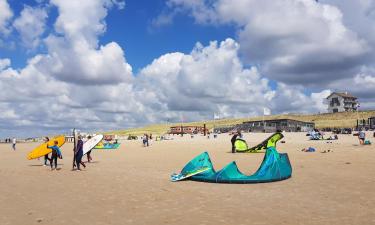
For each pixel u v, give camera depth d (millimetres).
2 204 12664
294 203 11922
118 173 21828
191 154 39125
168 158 33969
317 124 134875
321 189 14438
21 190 15766
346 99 154000
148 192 14625
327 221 9555
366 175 18078
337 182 16078
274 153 17656
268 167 17062
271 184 16078
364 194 13195
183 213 10820
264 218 10000
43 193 14898
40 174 22125
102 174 21469
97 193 14648
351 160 26016
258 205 11734
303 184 15797
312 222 9477
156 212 11039
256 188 15102
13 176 21234
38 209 11750
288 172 17859
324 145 47531
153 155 39094
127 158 35531
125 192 14742
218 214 10586
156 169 23875
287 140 65250
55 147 25000
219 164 26484
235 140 39562
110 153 46312
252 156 33906
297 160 27141
